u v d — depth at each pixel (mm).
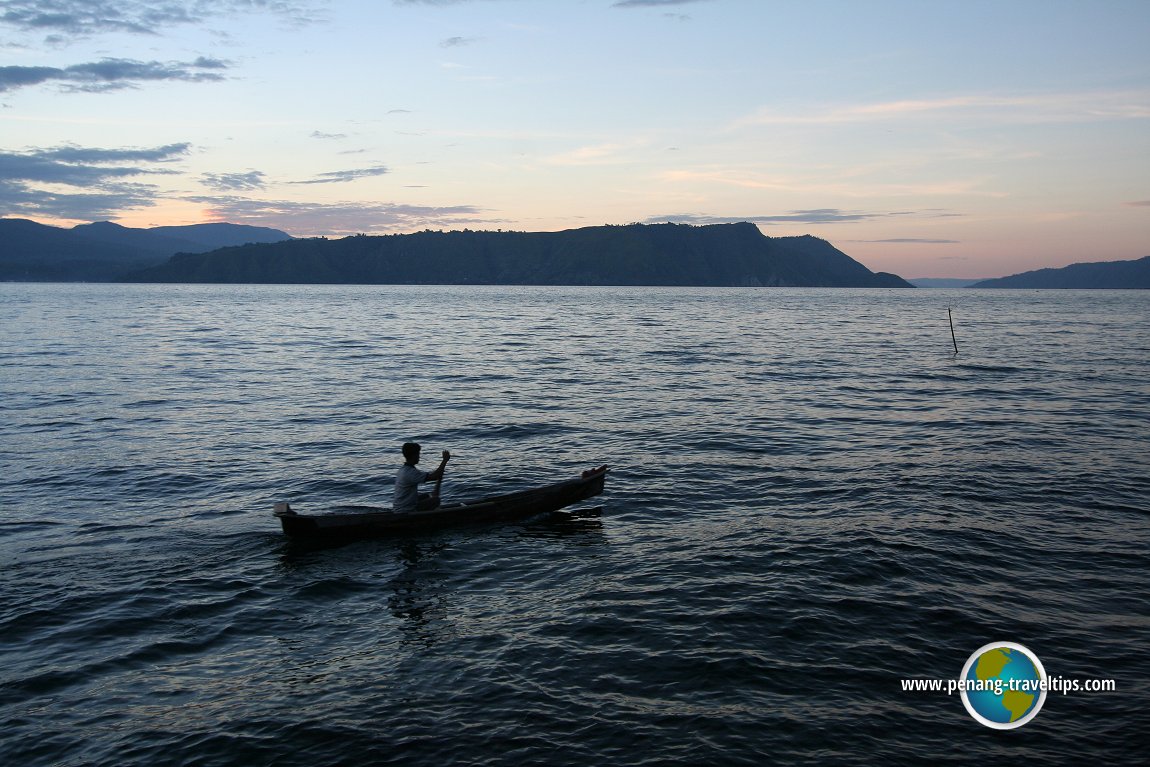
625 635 9477
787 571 11406
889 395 28781
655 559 12117
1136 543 12422
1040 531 13023
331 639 9539
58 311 90500
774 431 21891
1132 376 34375
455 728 7527
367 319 82812
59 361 38125
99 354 41781
